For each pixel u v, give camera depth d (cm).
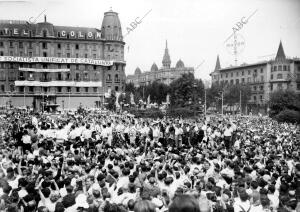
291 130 4672
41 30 11019
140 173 1407
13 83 10669
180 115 7812
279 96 8588
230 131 2952
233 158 1894
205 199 993
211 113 11631
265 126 5225
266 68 12062
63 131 2756
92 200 990
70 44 11412
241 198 1023
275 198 1108
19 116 5550
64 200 966
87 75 11406
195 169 1412
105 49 11938
